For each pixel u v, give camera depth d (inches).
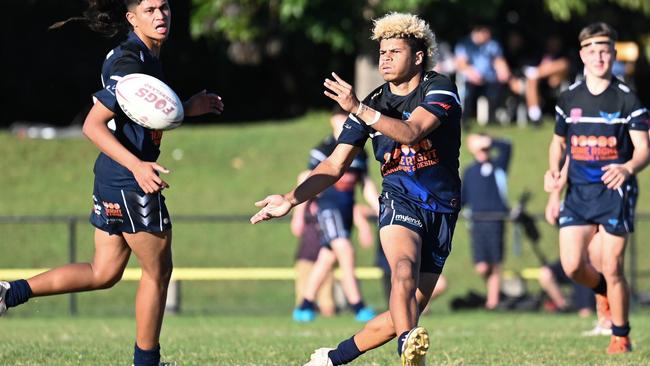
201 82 3791.8
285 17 2770.7
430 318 1911.9
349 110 805.9
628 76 2465.6
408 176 863.1
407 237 840.9
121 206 853.2
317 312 2069.4
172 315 2044.8
